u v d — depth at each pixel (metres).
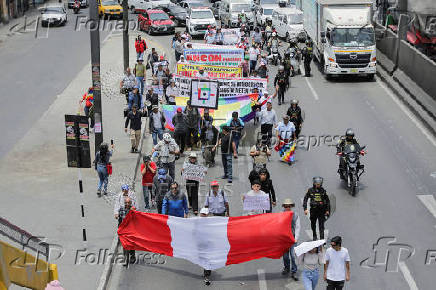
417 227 25.33
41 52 64.56
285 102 44.53
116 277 21.72
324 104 43.97
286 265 21.67
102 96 45.19
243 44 54.28
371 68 50.09
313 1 57.28
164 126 34.66
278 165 32.72
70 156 23.33
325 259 18.83
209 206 22.52
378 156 33.62
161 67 43.34
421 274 21.70
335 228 25.19
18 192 29.02
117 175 30.47
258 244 21.41
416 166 32.16
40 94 47.53
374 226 25.41
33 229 24.91
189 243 21.73
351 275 21.64
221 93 37.09
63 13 81.88
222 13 77.81
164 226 21.86
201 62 43.19
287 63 46.75
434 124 38.34
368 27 50.53
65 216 26.23
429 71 42.25
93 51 31.42
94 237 24.25
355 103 44.25
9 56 62.88
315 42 56.50
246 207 22.20
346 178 29.00
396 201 27.91
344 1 52.00
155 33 73.62
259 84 36.91
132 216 22.00
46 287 18.25
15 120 40.78
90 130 37.88
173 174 28.77
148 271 22.17
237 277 21.73
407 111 42.06
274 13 71.00
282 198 28.20
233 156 33.97
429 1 50.31
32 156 34.09
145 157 26.20
